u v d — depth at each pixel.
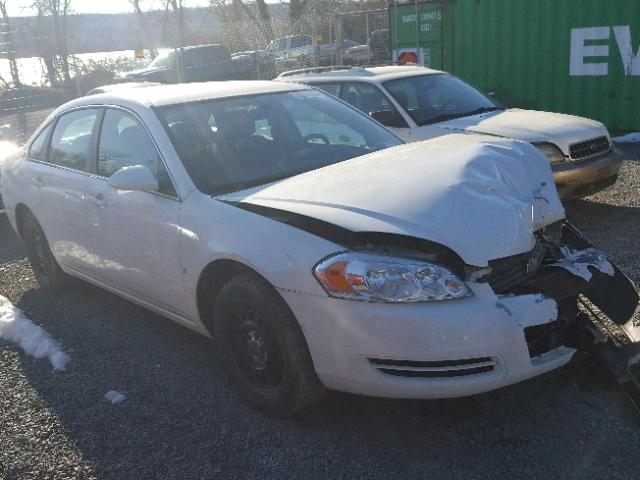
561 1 10.91
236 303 3.32
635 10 10.27
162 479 3.01
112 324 4.78
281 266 3.06
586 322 3.47
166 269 3.80
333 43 16.52
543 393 3.42
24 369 4.17
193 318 3.78
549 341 3.11
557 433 3.09
